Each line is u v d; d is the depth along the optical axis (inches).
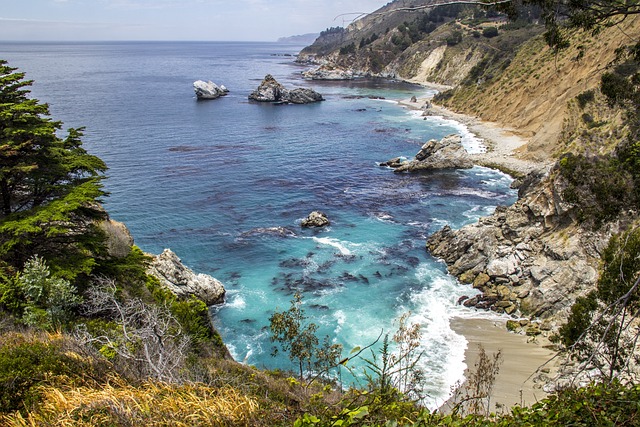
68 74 7721.5
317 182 2447.1
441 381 943.0
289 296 1365.7
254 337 1178.6
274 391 558.3
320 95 5442.9
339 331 1178.0
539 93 3440.0
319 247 1689.2
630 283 608.1
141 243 1695.4
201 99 5280.5
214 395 390.3
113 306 735.7
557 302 1209.4
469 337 1131.9
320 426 274.1
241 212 2009.1
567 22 426.3
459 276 1464.1
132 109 4414.4
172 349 517.0
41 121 815.1
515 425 297.1
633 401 285.9
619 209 648.4
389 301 1326.3
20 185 837.8
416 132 3671.3
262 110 4714.6
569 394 313.3
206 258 1603.1
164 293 990.4
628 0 402.0
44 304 675.4
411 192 2306.8
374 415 307.9
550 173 1414.9
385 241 1739.7
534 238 1400.1
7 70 815.7
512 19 425.4
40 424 331.3
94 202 872.3
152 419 328.5
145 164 2645.2
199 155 2888.8
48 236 765.3
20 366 403.5
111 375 419.5
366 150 3144.7
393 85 6939.0
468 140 3309.5
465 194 2271.2
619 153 673.6
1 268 723.4
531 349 1061.8
